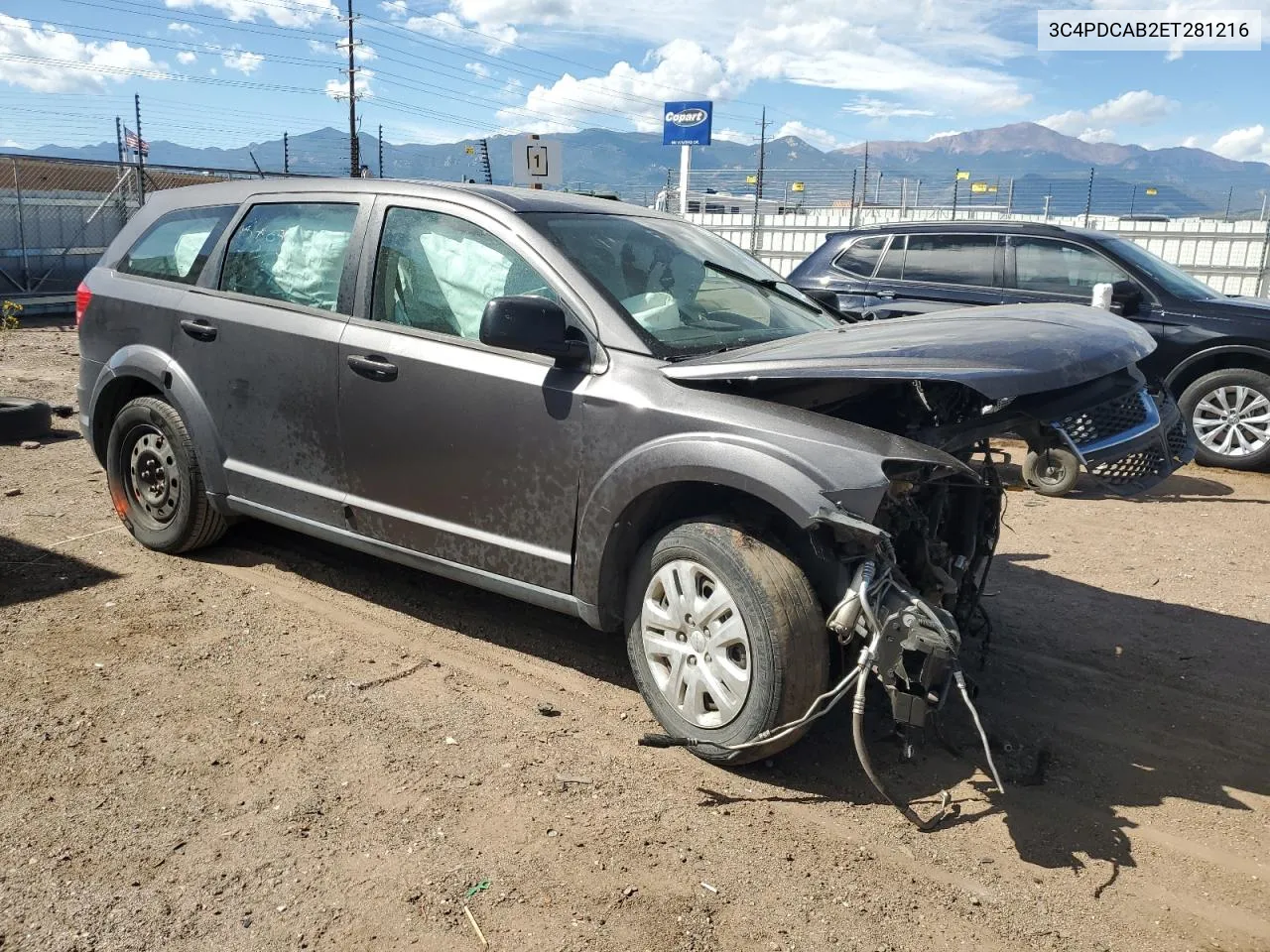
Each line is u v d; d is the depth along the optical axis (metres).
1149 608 5.10
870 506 3.01
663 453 3.37
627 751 3.52
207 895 2.68
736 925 2.63
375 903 2.66
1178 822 3.18
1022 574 5.59
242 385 4.62
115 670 3.95
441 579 5.09
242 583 4.93
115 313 5.17
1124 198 30.34
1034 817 3.19
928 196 31.30
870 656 3.03
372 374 4.11
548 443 3.68
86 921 2.56
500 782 3.27
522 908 2.66
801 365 3.20
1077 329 3.63
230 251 4.81
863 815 3.17
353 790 3.19
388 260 4.23
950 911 2.72
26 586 4.77
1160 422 4.76
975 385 2.97
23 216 18.73
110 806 3.06
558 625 4.62
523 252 3.88
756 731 3.24
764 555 3.24
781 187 35.03
